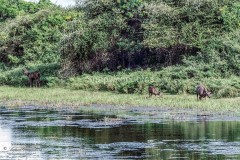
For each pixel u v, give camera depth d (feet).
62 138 158.40
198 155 130.72
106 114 213.87
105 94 283.38
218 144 145.48
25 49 404.16
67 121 194.18
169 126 177.58
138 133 164.96
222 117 198.29
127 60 340.80
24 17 420.36
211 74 285.02
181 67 301.02
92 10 359.46
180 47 317.22
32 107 246.27
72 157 130.11
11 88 335.06
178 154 132.36
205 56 303.89
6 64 413.59
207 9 320.29
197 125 179.11
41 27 411.13
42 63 383.65
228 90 257.75
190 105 231.50
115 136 160.15
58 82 333.21
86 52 343.05
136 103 246.47
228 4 327.47
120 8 348.79
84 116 208.44
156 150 137.80
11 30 418.51
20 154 134.62
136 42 337.11
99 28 346.13
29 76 339.16
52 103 257.75
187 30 315.17
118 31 343.87
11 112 226.79
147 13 335.06
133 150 138.10
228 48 297.33
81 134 165.07
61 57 347.77
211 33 314.35
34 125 185.37
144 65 333.01
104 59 340.59
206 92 248.11
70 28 363.35
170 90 276.41
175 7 333.21
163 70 302.45
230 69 288.51
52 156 131.64
